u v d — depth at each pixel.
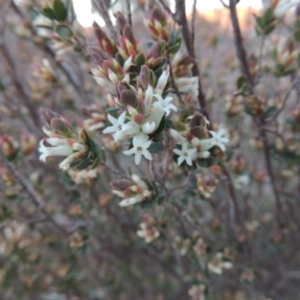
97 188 0.17
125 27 0.08
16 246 0.16
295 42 0.13
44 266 0.21
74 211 0.15
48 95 0.17
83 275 0.21
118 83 0.08
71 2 0.10
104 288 0.22
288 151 0.13
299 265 0.22
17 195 0.13
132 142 0.08
